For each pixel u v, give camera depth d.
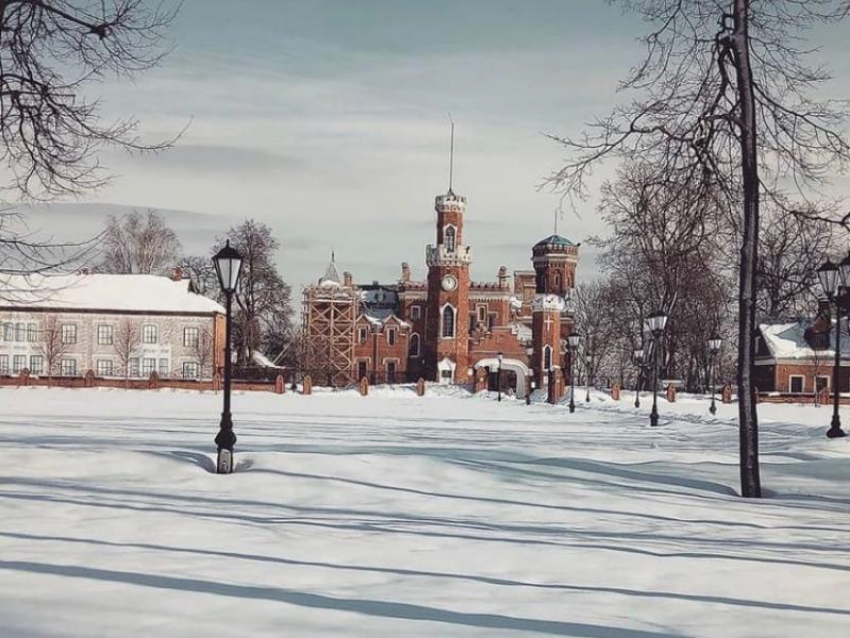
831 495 14.61
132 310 90.38
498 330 105.38
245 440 22.95
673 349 73.81
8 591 7.30
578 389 82.62
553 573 8.66
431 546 9.84
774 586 8.28
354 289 106.31
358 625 6.64
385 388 91.31
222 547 9.41
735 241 16.56
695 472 16.81
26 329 89.62
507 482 14.85
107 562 8.50
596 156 15.45
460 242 105.81
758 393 71.06
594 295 109.50
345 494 13.48
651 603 7.60
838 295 22.61
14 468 14.73
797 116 15.15
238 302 93.94
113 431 25.64
